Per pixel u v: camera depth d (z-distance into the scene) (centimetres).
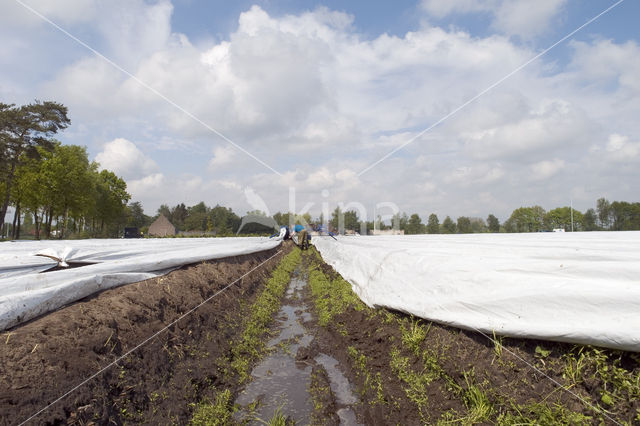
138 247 927
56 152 3809
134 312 454
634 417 248
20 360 302
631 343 255
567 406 282
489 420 322
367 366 529
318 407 438
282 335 728
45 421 271
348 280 1006
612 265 324
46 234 3925
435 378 417
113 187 5256
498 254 526
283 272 1462
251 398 471
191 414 402
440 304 453
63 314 387
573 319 301
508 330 345
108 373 351
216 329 605
